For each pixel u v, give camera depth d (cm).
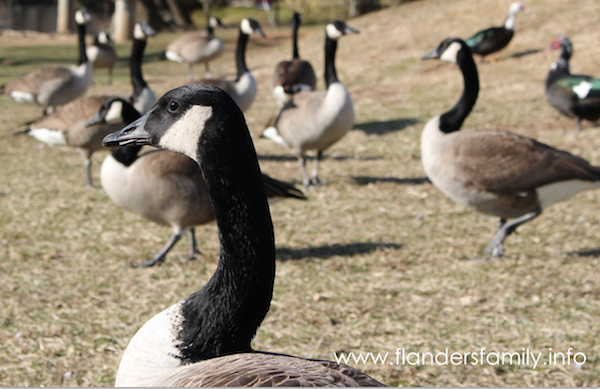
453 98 1195
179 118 217
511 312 449
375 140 987
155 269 537
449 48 580
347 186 773
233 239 213
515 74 1302
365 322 442
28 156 930
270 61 1830
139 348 217
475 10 1852
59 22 3072
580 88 901
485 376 370
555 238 590
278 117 774
